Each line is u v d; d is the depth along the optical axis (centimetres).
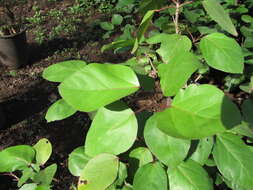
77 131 124
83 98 34
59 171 106
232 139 39
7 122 130
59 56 169
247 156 38
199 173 37
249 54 90
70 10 210
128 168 39
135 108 126
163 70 38
